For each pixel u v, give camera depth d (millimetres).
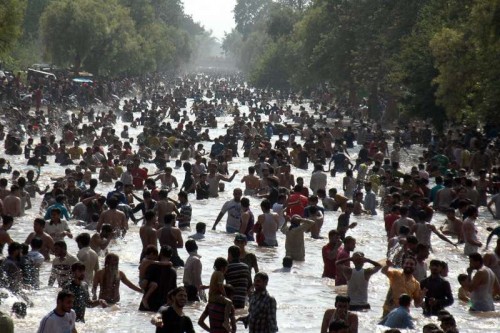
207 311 26203
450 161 87500
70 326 23250
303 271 39719
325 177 63438
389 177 66000
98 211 49000
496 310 33531
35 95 129000
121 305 31391
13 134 99562
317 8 198375
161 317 22922
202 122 146000
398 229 43031
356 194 59906
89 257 32844
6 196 51125
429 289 31328
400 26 140000
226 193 68812
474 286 33438
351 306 32125
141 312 30359
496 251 36000
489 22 86188
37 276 32562
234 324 26016
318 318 30953
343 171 84562
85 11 187250
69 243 43344
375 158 85625
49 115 118375
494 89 86812
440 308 31125
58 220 39969
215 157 90625
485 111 88125
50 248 37750
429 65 108188
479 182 65125
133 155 82875
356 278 32094
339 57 168625
